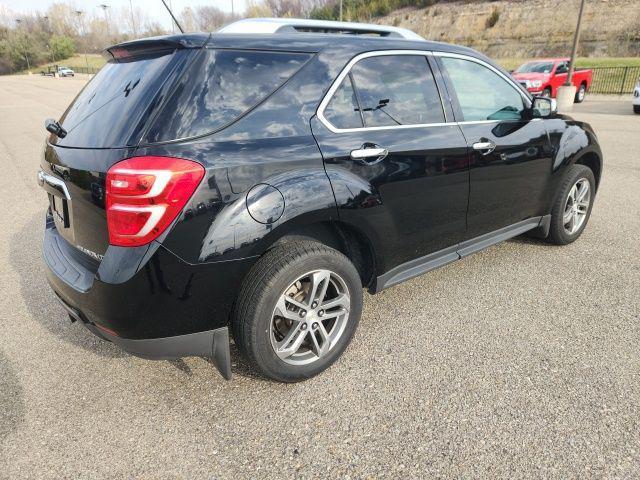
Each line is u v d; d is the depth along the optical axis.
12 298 3.57
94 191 2.03
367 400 2.38
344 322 2.58
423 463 1.99
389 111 2.73
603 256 4.04
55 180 2.35
